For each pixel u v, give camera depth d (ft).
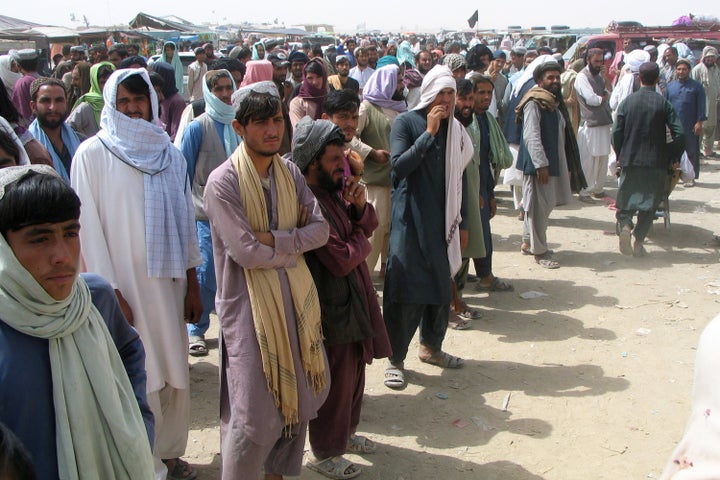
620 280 20.49
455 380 14.42
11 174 5.36
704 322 17.33
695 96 30.58
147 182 9.84
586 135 29.37
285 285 8.91
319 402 9.25
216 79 14.07
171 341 10.03
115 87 9.86
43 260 5.32
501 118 32.09
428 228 13.16
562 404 13.42
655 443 12.10
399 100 18.69
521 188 26.73
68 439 5.54
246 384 8.64
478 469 11.33
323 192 10.14
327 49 45.62
